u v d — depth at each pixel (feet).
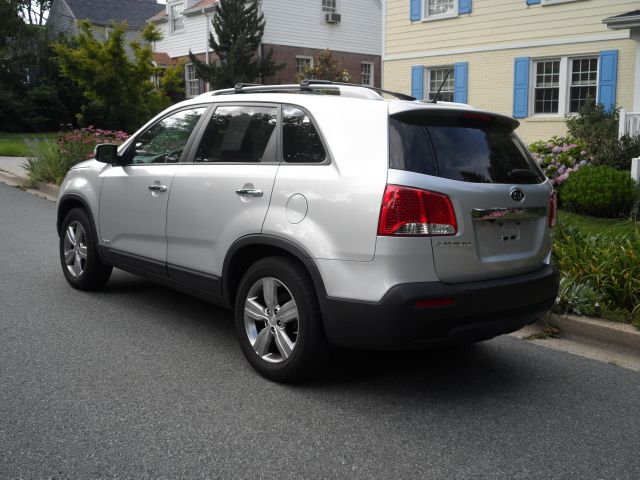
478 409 12.44
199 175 14.90
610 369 14.88
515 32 54.19
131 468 9.96
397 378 13.89
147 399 12.42
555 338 17.13
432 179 11.54
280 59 89.61
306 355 12.58
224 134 14.94
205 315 17.93
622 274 18.24
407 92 63.21
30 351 14.78
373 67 100.53
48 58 110.52
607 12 48.73
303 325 12.50
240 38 81.35
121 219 17.53
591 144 39.01
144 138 17.38
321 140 12.67
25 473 9.72
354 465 10.25
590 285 18.44
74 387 12.87
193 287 15.29
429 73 61.72
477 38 56.85
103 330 16.40
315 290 12.47
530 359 15.40
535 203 13.10
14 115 105.40
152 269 16.58
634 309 17.11
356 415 12.01
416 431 11.44
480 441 11.16
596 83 50.39
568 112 52.01
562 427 11.78
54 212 35.63
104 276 19.60
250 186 13.53
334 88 13.66
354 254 11.62
